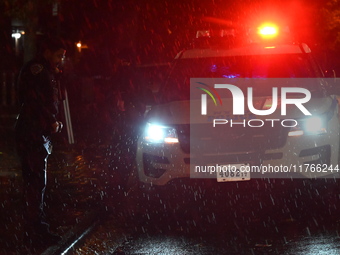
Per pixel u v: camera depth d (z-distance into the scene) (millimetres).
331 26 21812
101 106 21672
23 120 6645
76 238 7145
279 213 8000
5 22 23062
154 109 8812
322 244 6676
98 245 7105
